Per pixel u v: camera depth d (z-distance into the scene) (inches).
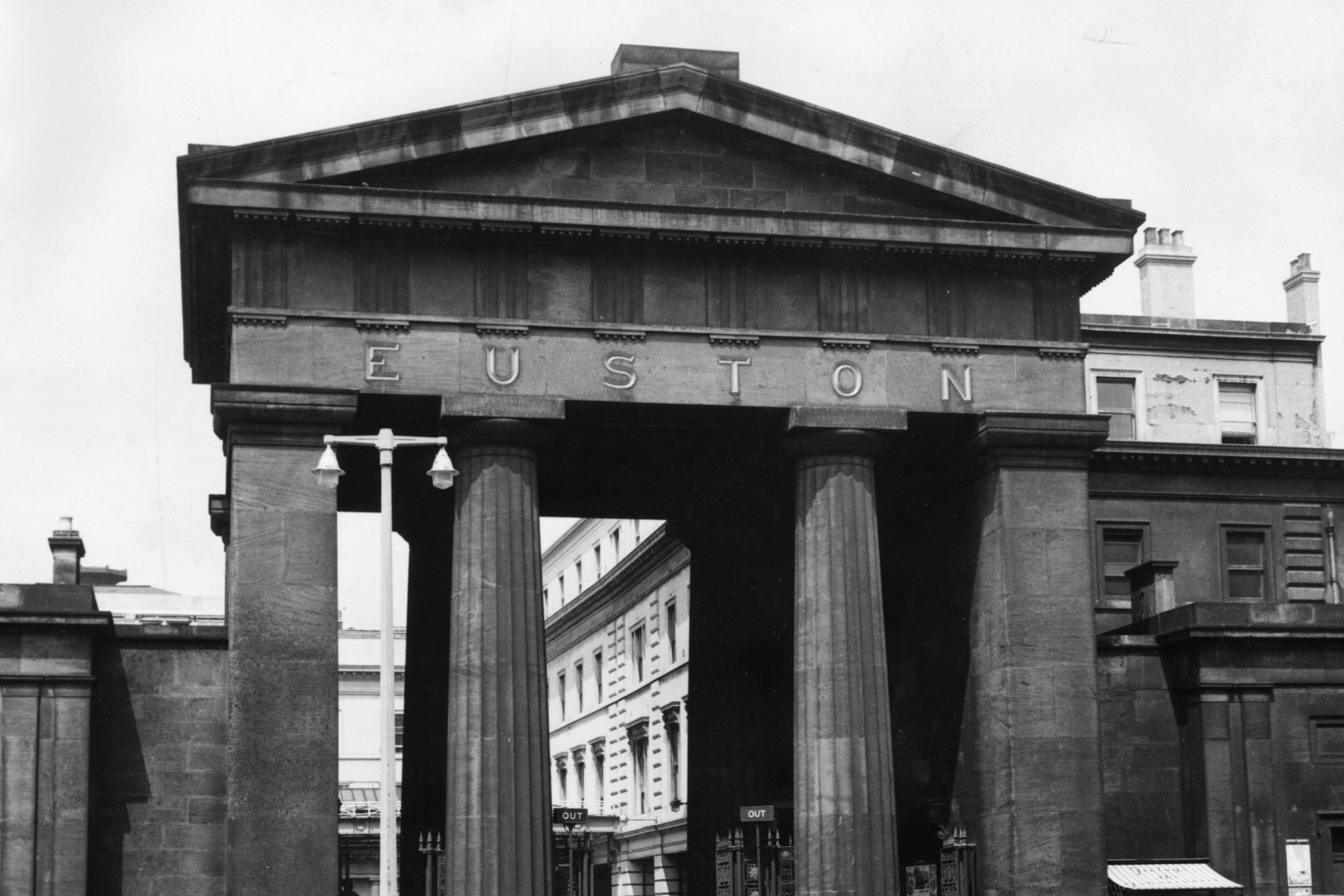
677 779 3823.8
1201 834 2124.8
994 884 1951.3
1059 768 1948.8
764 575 2450.8
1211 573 2886.3
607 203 1925.4
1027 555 1989.4
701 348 1962.4
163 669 1900.8
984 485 2031.3
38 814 1820.9
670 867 3917.3
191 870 1860.2
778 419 1996.8
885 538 2322.8
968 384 2015.3
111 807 1863.9
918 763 2190.0
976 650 2021.4
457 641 1867.6
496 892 1797.5
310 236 1891.0
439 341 1899.6
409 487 2272.4
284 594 1813.5
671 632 3934.5
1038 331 2049.7
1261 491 2930.6
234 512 1822.1
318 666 1806.1
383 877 1429.6
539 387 1914.4
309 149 1866.4
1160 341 3176.7
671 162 1988.2
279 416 1844.2
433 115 1898.4
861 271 2017.7
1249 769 2129.7
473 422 1892.2
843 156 2003.0
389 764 1449.3
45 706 1843.0
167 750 1883.6
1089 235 2047.2
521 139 1927.9
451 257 1921.8
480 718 1838.1
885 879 1892.2
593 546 4694.9
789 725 2418.8
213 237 1905.8
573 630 4874.5
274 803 1771.7
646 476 2329.0
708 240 1959.9
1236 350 3203.7
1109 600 2854.3
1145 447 2878.9
